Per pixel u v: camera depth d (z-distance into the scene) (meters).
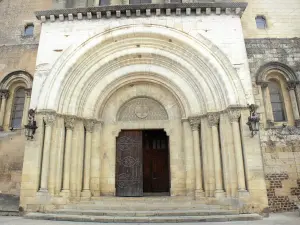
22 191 11.99
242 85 12.95
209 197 12.34
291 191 12.80
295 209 12.59
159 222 9.62
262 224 8.80
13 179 13.84
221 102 13.06
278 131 13.56
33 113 12.82
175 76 14.49
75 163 13.16
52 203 11.88
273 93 14.69
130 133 15.03
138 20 14.26
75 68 13.83
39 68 13.78
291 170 13.05
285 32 15.62
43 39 14.21
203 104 13.62
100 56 14.41
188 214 10.40
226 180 12.15
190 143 13.83
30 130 12.52
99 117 14.63
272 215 11.62
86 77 14.09
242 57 13.41
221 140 12.77
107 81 14.63
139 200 12.49
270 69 14.57
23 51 15.98
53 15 14.43
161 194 15.02
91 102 14.24
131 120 15.05
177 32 13.98
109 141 14.62
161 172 16.14
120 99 15.22
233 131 12.34
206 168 12.96
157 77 14.84
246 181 11.80
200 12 14.16
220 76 13.06
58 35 14.23
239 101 12.65
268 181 12.90
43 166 12.23
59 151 12.80
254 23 15.85
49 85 13.32
